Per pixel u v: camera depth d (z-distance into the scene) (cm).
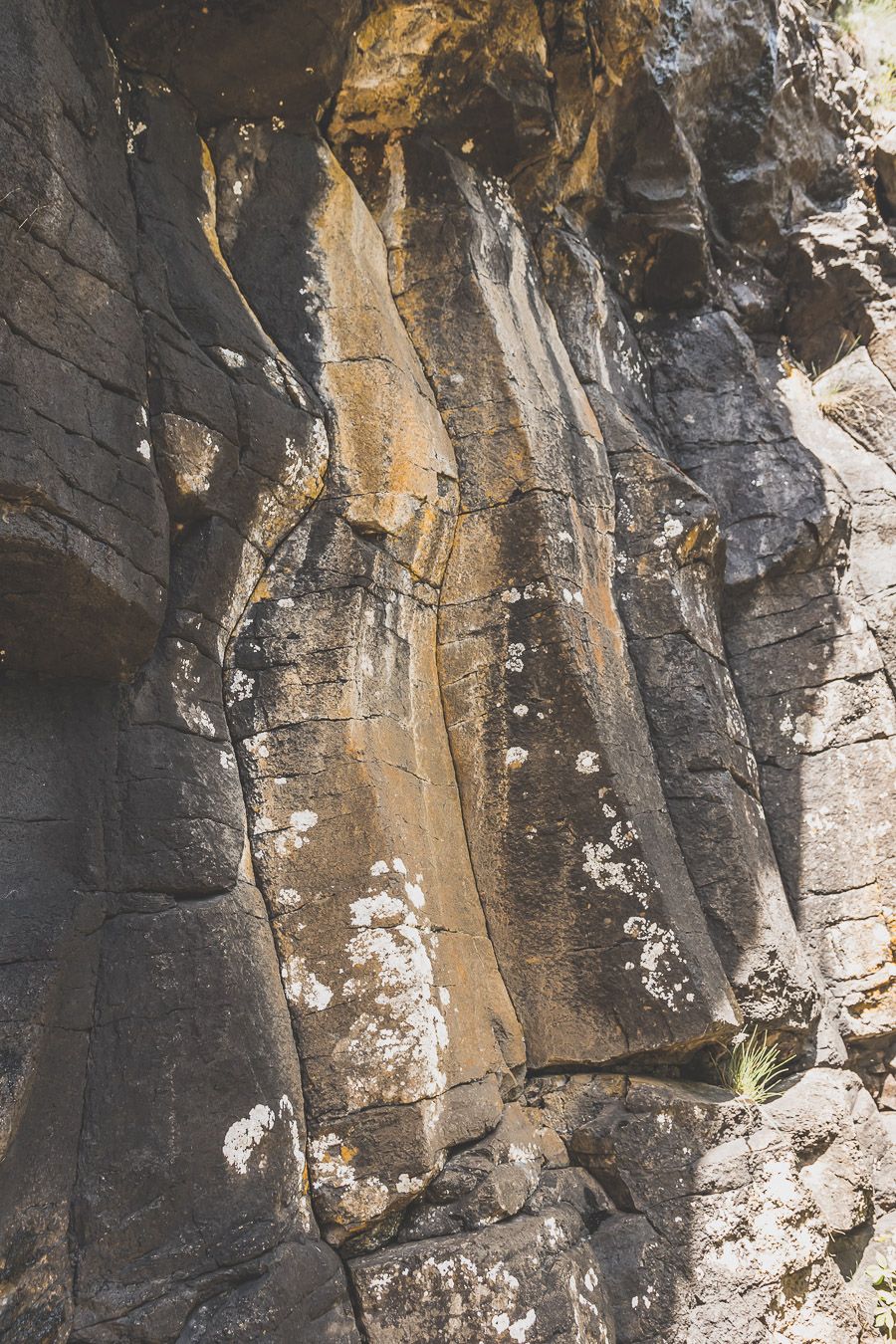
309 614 351
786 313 609
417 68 418
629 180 540
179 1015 286
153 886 293
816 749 495
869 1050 462
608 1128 362
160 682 313
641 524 456
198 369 328
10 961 253
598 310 504
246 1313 267
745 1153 359
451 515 402
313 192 398
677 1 530
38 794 276
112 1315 253
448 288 423
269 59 374
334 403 376
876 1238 409
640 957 369
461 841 387
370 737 346
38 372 265
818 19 651
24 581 261
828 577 519
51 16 306
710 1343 331
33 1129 252
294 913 325
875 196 633
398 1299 294
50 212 275
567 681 384
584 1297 315
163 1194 269
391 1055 311
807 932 469
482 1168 321
